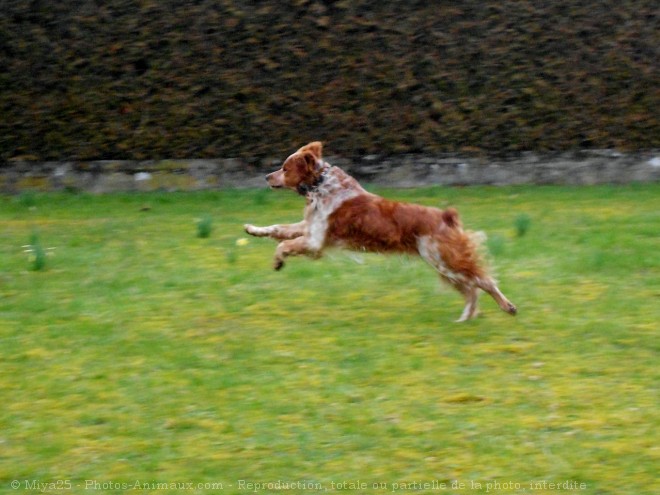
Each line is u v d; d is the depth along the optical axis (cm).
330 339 930
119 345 916
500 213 1562
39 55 1800
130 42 1805
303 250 1039
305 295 1088
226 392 798
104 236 1412
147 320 994
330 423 737
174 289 1109
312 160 1025
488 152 1867
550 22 1822
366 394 791
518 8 1817
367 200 1012
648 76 1842
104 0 1792
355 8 1814
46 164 1852
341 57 1827
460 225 995
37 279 1157
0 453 696
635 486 639
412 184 1869
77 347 910
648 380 813
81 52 1805
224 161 1864
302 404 772
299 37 1819
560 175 1877
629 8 1820
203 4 1803
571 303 1037
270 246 1327
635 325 955
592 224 1440
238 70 1825
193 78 1825
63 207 1684
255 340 930
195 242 1359
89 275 1175
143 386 813
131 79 1820
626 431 714
